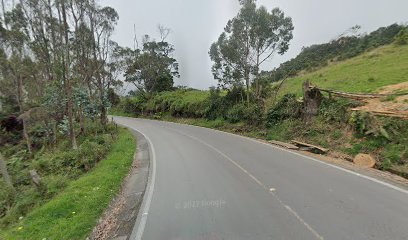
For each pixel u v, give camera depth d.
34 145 26.52
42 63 27.66
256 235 5.14
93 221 6.75
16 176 15.17
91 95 28.58
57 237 6.10
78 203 7.91
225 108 26.02
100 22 29.48
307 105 14.96
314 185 7.48
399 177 7.66
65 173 13.25
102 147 16.34
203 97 33.59
